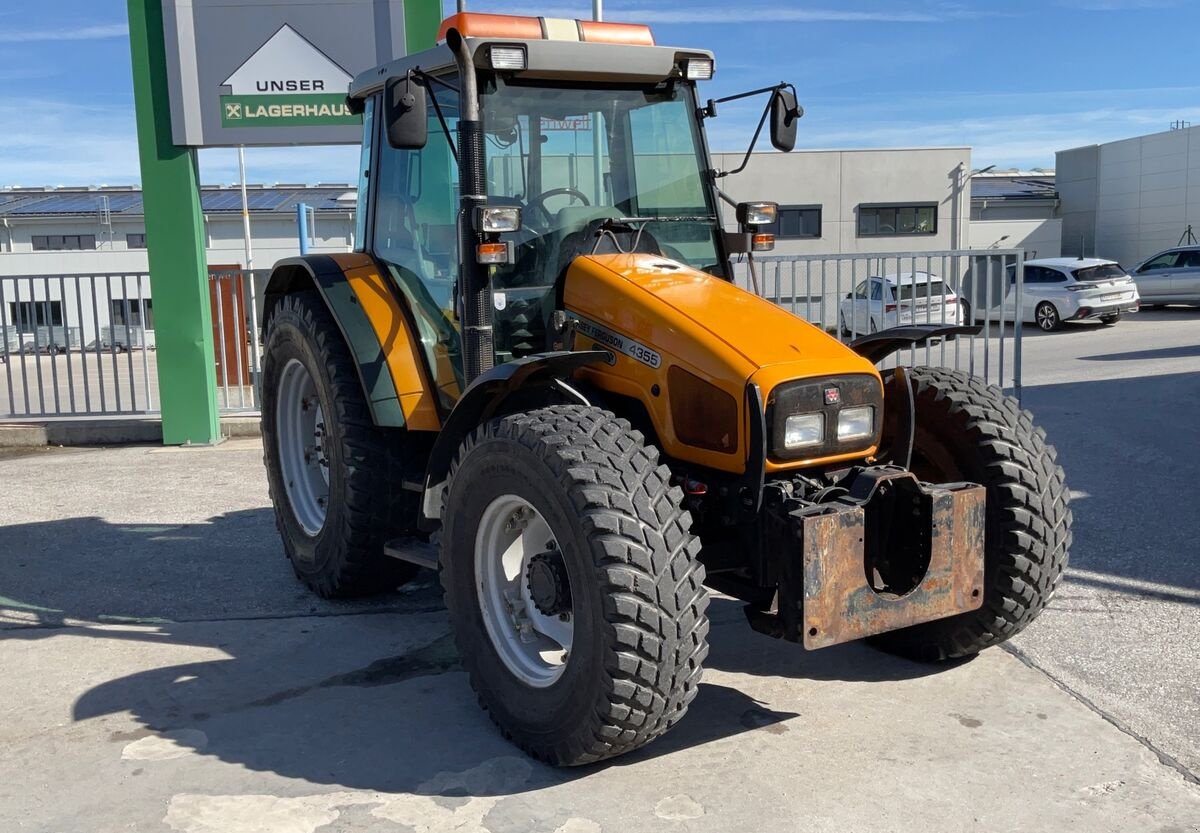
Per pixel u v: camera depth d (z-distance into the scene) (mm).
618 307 4020
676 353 3783
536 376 3904
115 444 10477
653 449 3455
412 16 9445
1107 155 36688
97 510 7414
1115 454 8242
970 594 3744
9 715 4062
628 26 4562
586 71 4387
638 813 3240
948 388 4289
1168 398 11180
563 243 4402
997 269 10453
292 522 5605
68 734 3891
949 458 4207
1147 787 3318
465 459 3771
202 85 9547
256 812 3297
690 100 4766
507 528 3787
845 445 3746
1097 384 12617
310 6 9445
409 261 4875
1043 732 3709
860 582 3494
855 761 3535
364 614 5191
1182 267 25594
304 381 5594
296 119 9609
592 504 3264
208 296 10289
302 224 12633
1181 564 5488
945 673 4250
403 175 4914
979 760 3520
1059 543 4082
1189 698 3953
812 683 4199
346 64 9523
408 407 4691
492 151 4316
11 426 10516
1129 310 23281
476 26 4273
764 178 31500
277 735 3850
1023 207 38688
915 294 9297
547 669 3650
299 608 5285
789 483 3666
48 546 6480
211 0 9422
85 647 4773
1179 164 33656
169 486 8203
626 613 3199
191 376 10070
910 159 31391
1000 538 4035
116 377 10781
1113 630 4641
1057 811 3191
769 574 3623
